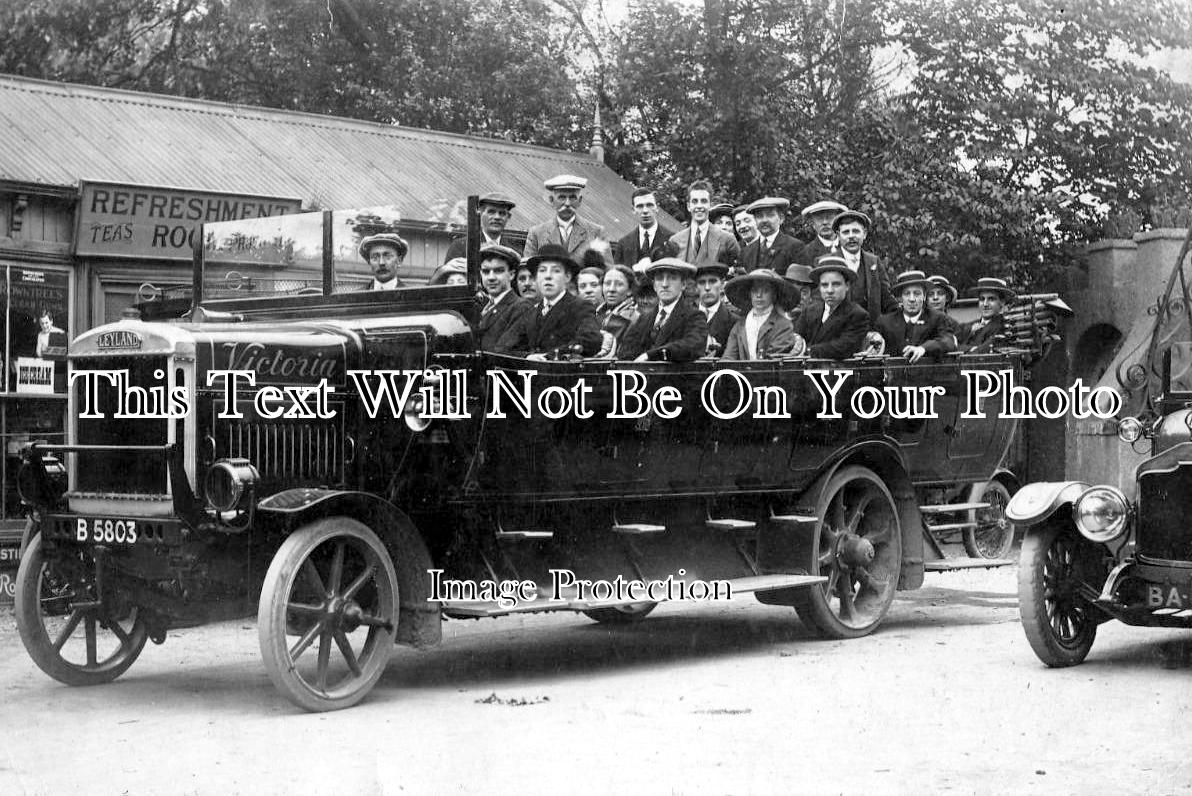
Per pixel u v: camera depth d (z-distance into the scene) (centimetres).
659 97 1938
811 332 952
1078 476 1622
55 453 724
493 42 2048
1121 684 707
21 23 2016
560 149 1970
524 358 750
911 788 505
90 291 1176
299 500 659
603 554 809
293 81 2089
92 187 1141
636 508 826
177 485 660
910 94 2009
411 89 2041
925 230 1875
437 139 1684
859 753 561
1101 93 2014
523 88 2048
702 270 945
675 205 1886
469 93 2039
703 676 760
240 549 689
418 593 711
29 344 1136
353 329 734
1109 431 1325
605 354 854
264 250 815
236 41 2106
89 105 1359
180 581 701
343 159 1483
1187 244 809
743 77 1889
